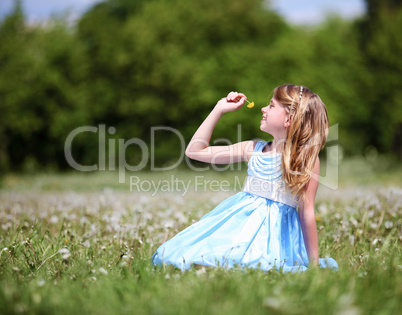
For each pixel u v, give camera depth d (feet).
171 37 121.70
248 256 16.25
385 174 91.20
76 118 119.34
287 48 117.80
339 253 20.34
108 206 33.83
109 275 15.33
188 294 12.10
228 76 115.75
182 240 16.97
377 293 12.41
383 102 139.95
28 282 14.85
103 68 125.49
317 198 38.75
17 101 117.80
